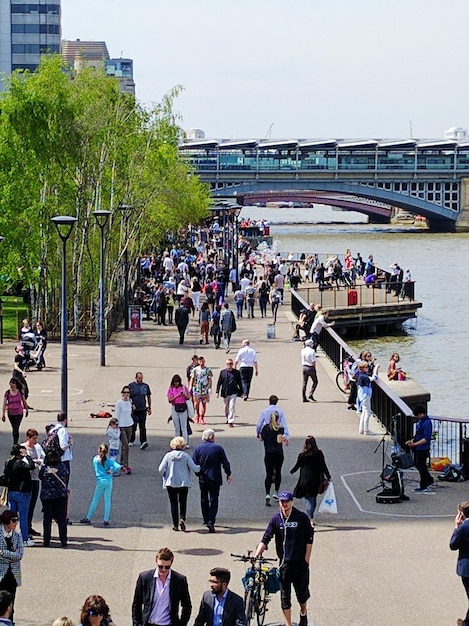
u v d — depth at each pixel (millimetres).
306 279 86250
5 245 50062
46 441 20688
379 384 30797
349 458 27234
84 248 52594
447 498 23766
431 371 57375
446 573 18750
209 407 34438
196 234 127688
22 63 190125
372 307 69562
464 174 188875
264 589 15852
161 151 69188
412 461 24703
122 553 19594
